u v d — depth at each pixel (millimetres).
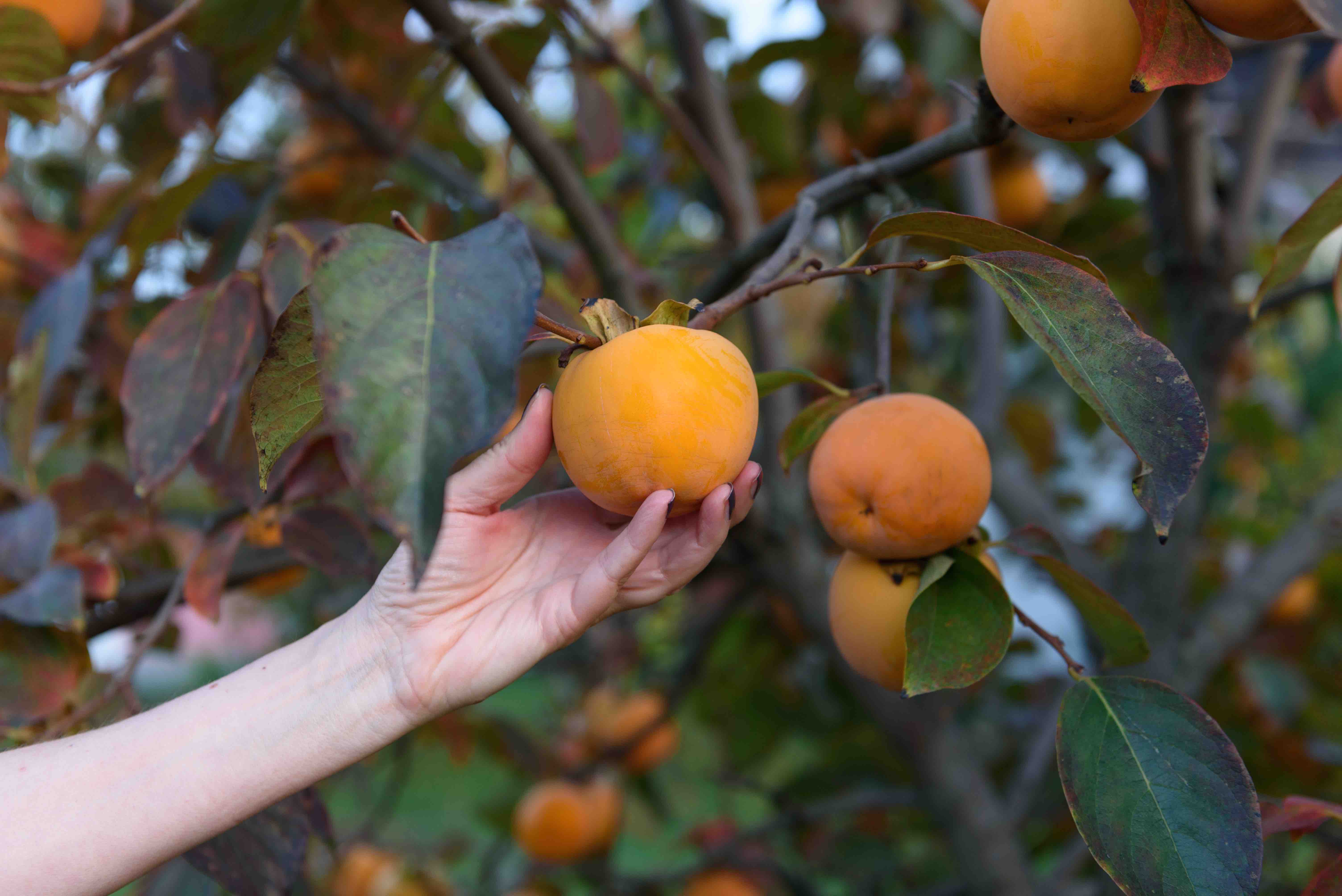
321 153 1116
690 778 2047
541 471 1188
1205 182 868
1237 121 1044
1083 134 587
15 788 604
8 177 1243
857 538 639
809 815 1213
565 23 977
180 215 852
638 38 1473
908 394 662
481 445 466
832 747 1510
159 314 725
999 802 1236
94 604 866
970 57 1007
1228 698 1295
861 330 1160
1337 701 1367
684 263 1073
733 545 1056
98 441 1132
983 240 578
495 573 619
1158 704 594
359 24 1005
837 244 1263
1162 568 918
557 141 1369
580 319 842
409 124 956
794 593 996
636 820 1858
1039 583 1276
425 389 470
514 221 499
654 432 544
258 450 542
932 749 993
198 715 620
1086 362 548
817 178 1273
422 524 457
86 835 599
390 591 611
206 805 609
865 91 1209
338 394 467
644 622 1815
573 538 630
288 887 709
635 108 1462
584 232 904
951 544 638
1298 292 863
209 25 815
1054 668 1487
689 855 2072
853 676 997
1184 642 986
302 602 1350
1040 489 1174
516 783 1750
